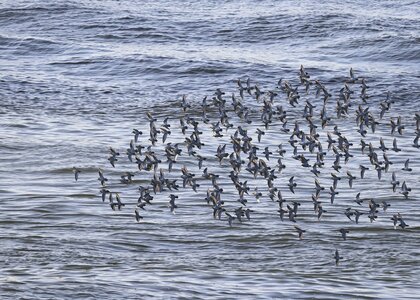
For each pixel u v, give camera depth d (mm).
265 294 29938
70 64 68938
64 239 34375
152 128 37562
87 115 55594
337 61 71375
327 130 52594
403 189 36156
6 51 74062
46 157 45750
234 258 33094
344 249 34000
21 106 57469
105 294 29547
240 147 36562
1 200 39000
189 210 37938
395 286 30906
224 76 64875
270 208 38406
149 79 65062
